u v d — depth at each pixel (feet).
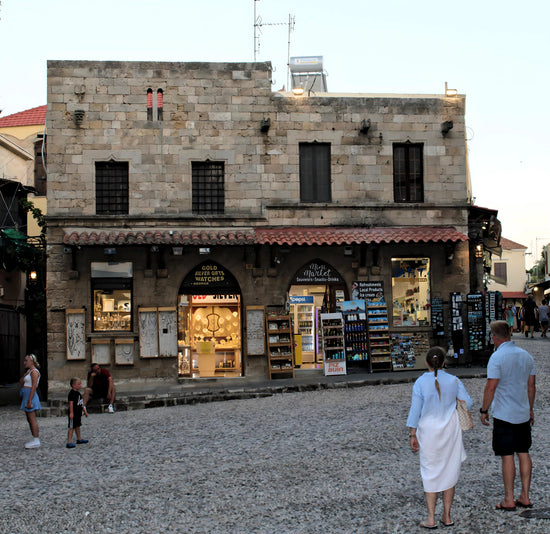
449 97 79.66
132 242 70.64
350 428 45.78
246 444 43.27
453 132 79.36
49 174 74.84
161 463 39.65
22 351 106.52
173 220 75.25
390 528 26.58
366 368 75.77
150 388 72.49
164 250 74.90
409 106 78.89
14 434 54.19
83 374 73.56
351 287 76.64
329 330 74.84
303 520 28.25
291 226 76.59
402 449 39.32
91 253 74.49
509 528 25.29
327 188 77.87
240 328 76.33
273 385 68.44
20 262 84.23
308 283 76.69
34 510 31.24
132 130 75.82
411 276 78.13
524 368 27.91
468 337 76.38
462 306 77.46
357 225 77.15
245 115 77.05
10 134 117.19
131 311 75.00
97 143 75.46
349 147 77.92
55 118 75.20
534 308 114.93
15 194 95.91
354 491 31.81
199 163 76.74
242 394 65.67
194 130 76.43
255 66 77.36
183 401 65.05
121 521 29.19
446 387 26.76
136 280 74.79
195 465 38.58
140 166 75.66
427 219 78.18
